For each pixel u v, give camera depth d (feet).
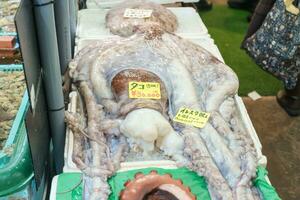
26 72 3.93
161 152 5.12
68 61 6.15
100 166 4.70
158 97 5.48
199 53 6.52
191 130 5.19
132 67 5.88
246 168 4.77
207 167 4.72
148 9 7.97
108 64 5.98
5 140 5.09
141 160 4.98
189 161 4.90
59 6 5.51
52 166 5.75
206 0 15.42
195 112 5.44
